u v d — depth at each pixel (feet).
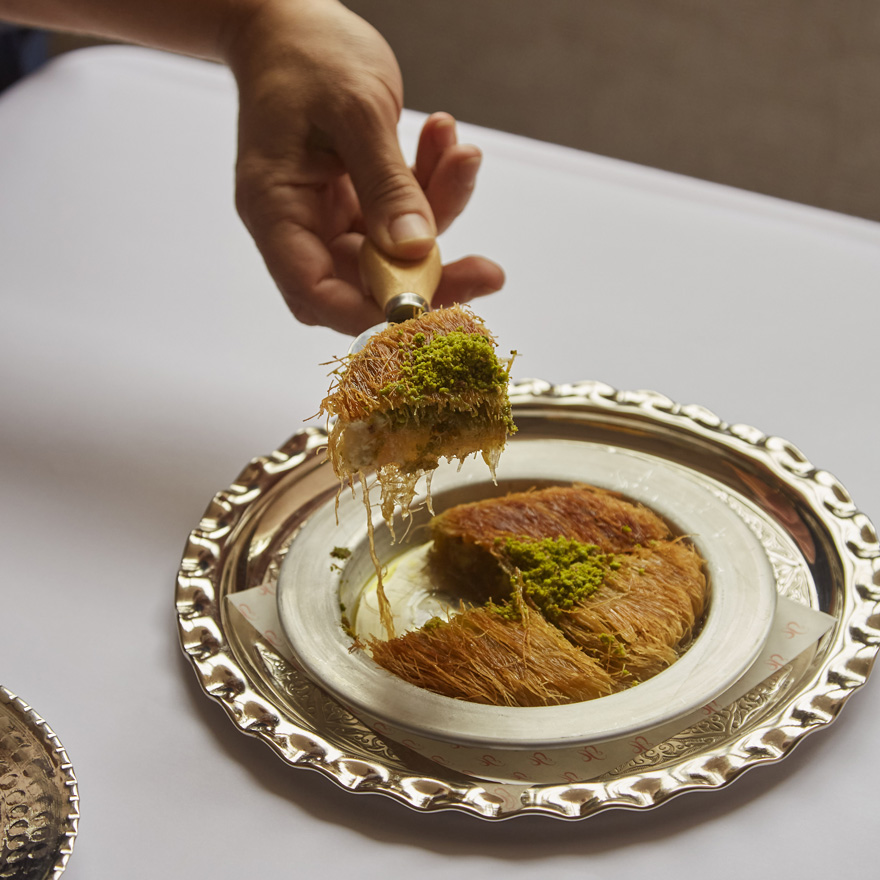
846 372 3.21
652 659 2.66
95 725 2.57
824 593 2.73
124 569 2.81
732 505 2.90
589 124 6.26
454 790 2.45
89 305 3.39
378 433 2.60
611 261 3.55
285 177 3.03
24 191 3.72
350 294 2.98
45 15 3.32
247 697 2.57
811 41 5.69
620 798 2.43
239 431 3.09
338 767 2.48
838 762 2.50
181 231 3.62
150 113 3.99
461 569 2.86
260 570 2.81
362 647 2.64
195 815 2.47
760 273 3.50
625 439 3.03
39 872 2.34
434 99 6.41
